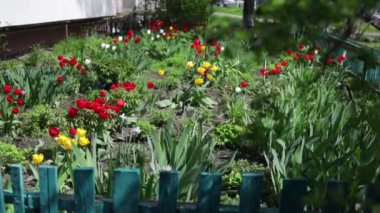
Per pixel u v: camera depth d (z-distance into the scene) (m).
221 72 8.35
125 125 5.62
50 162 4.18
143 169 3.42
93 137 4.07
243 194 2.17
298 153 3.44
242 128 5.17
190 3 17.52
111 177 3.08
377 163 2.44
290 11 1.15
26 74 6.45
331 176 3.05
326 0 1.13
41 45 13.50
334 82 6.30
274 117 1.86
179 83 8.16
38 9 13.02
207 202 2.19
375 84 2.07
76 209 2.30
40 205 2.36
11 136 5.20
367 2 1.11
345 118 4.06
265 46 1.19
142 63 9.41
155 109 6.44
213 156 4.49
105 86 7.78
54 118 5.39
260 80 8.65
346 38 1.36
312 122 4.61
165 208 2.22
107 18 18.95
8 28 12.02
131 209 2.24
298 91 5.61
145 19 19.02
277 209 2.24
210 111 6.57
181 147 3.70
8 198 2.44
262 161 4.72
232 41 1.28
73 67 7.73
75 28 16.77
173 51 11.27
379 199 1.98
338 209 2.11
